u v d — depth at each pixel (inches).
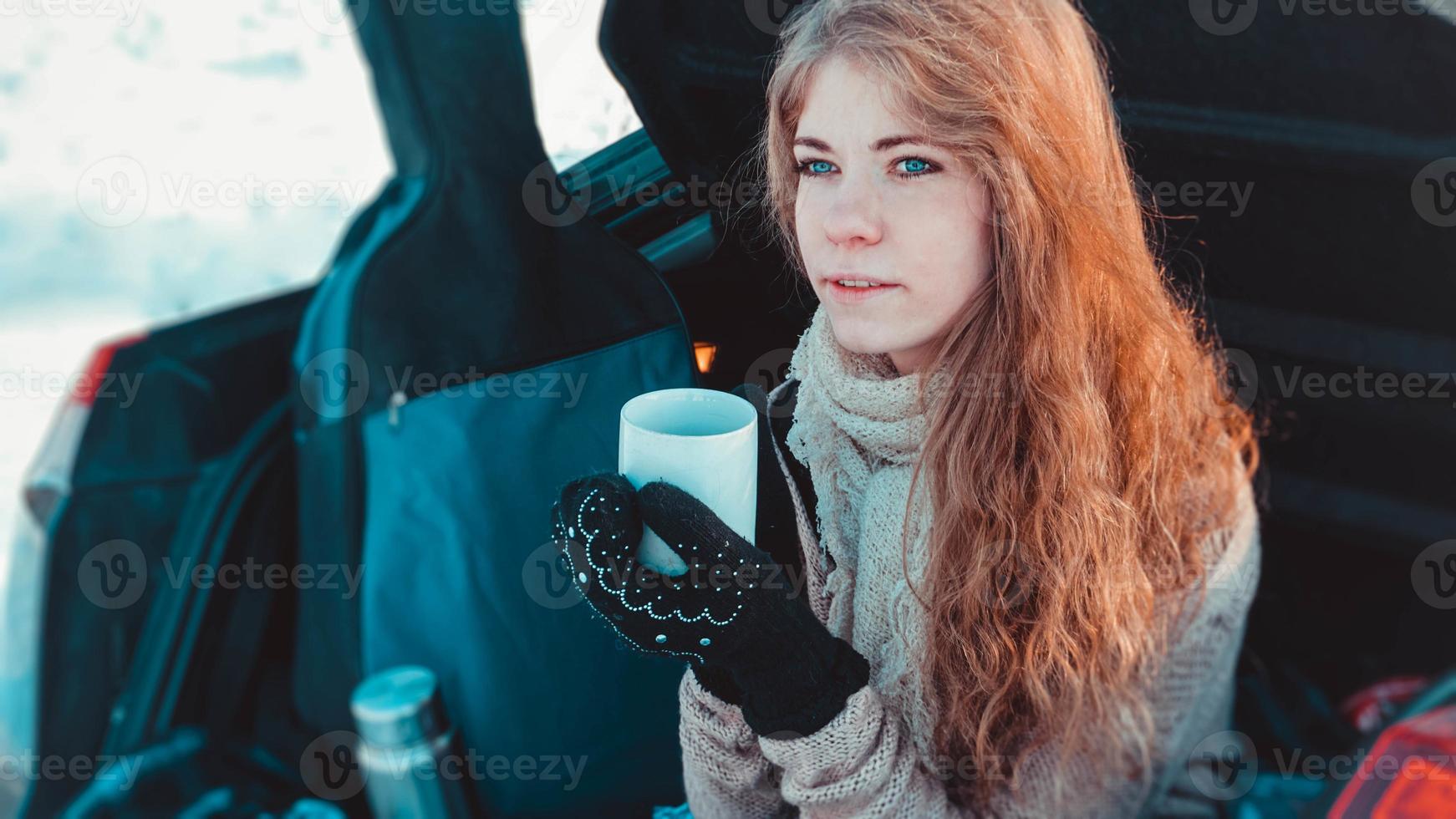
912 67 24.7
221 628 37.9
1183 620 31.7
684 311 40.0
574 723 37.3
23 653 35.0
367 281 32.1
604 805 38.7
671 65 35.6
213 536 36.6
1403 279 38.8
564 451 36.2
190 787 35.7
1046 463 29.0
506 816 36.4
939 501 29.7
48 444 34.3
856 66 25.4
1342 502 44.0
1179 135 37.3
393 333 32.6
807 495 33.8
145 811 35.0
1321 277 40.2
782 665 24.3
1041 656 30.1
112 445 35.1
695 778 29.4
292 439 38.5
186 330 35.5
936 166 26.1
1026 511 29.7
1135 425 31.5
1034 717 31.1
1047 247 27.4
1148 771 31.4
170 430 35.9
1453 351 39.4
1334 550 45.3
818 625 25.1
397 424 33.1
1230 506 33.0
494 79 33.0
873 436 30.7
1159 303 32.0
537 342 35.4
